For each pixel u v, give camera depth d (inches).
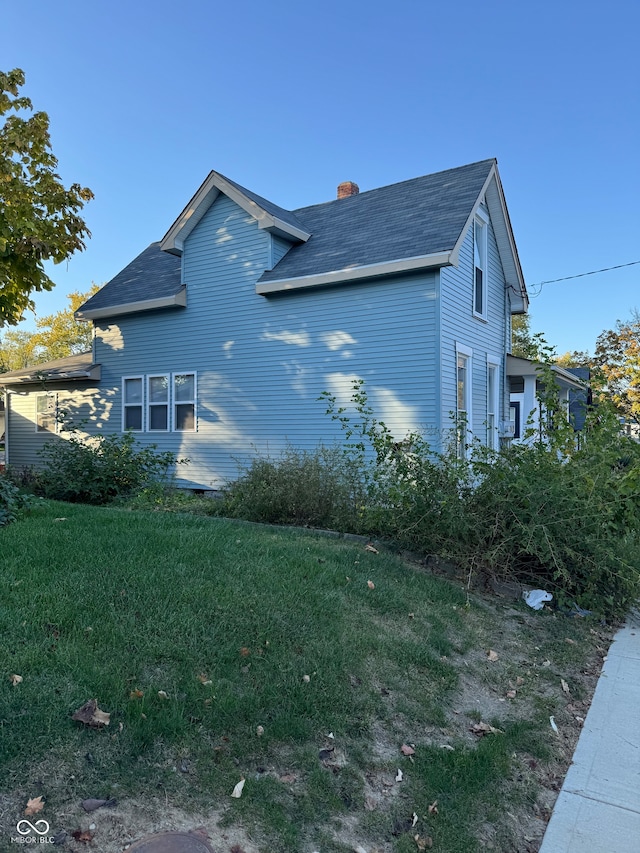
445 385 387.5
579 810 110.7
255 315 458.0
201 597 161.2
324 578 194.4
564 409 278.4
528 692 157.2
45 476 406.9
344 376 415.8
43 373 579.5
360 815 100.1
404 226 422.9
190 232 492.4
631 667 180.9
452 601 207.2
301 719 119.0
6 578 160.1
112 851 81.8
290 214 514.6
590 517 223.0
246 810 94.4
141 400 529.3
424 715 134.3
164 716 109.4
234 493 327.9
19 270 386.0
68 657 122.0
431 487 250.2
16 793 88.0
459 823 102.3
